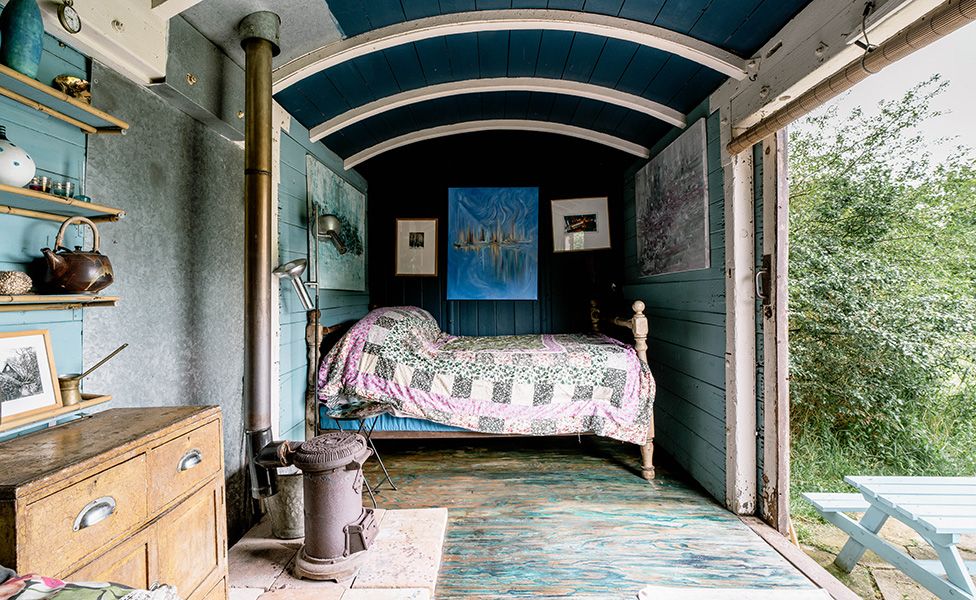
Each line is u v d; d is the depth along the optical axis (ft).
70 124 4.96
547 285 15.57
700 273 9.91
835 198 12.82
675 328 11.30
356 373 10.11
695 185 9.95
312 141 10.79
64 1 4.55
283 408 9.24
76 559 3.35
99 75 5.39
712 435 9.36
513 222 15.56
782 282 7.91
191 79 6.55
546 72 10.29
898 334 11.55
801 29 6.54
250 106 7.08
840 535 8.39
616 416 10.09
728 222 8.61
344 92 9.82
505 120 13.83
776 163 7.90
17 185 4.01
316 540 6.36
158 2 5.68
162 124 6.44
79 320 5.07
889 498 6.64
